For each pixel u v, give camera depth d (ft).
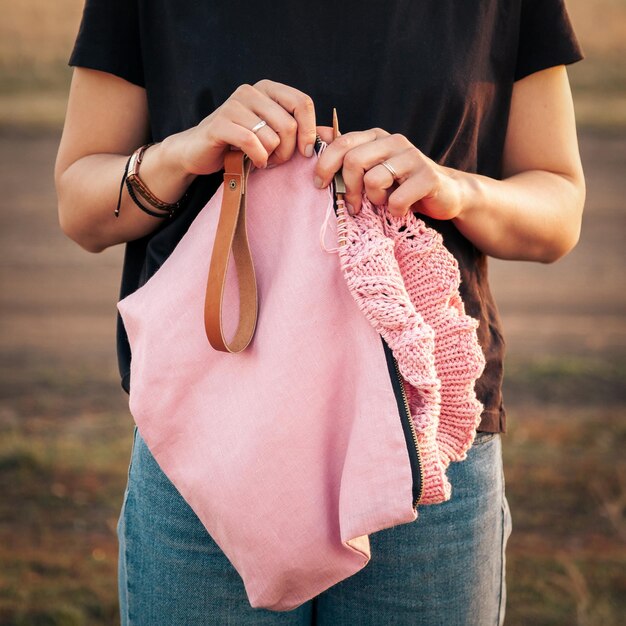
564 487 11.54
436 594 4.32
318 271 3.87
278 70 4.18
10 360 15.96
